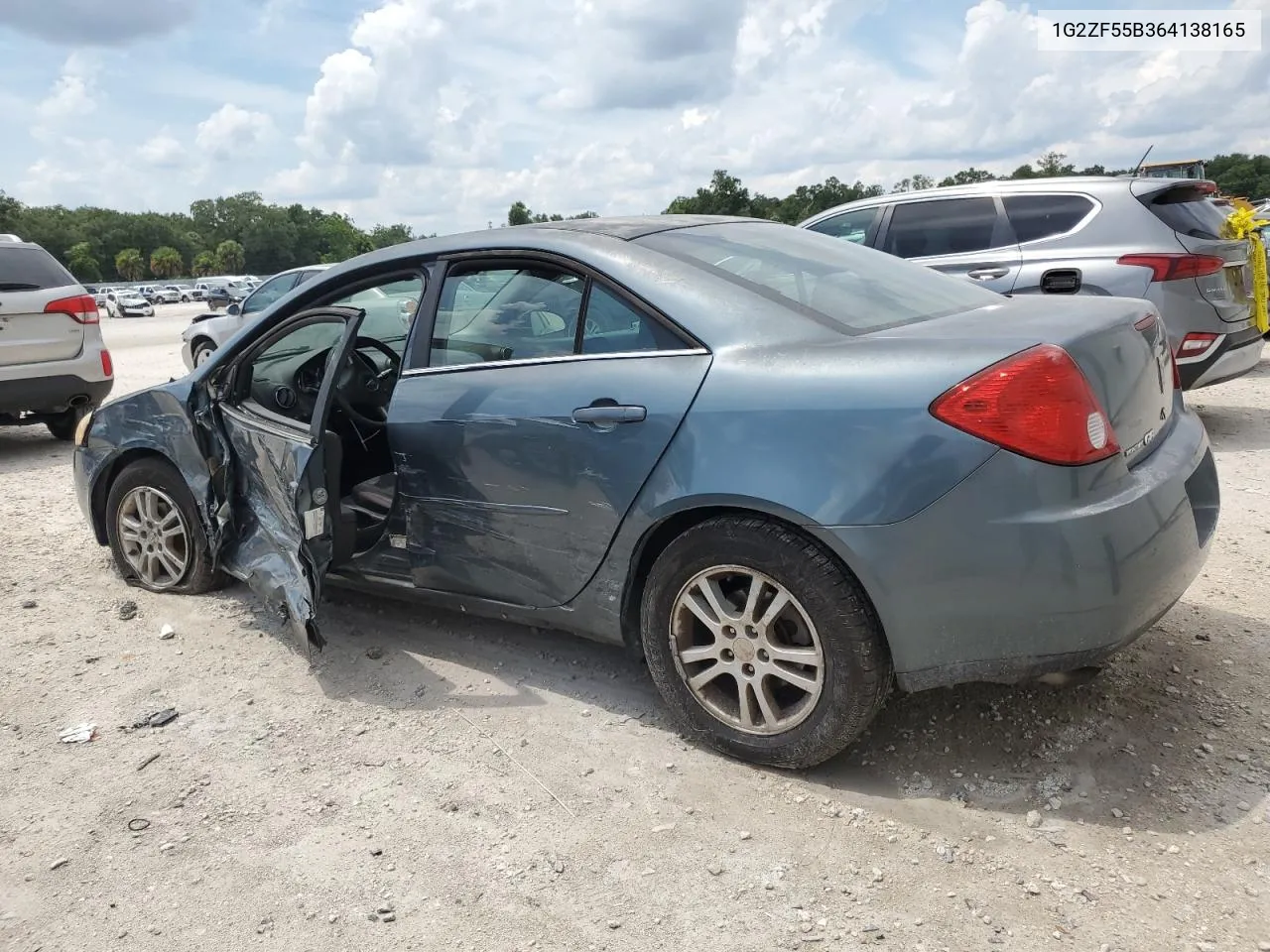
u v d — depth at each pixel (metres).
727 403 2.65
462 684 3.41
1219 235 6.35
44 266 8.29
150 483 4.27
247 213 162.75
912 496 2.39
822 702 2.60
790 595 2.59
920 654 2.48
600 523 2.93
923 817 2.53
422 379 3.37
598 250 3.08
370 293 4.28
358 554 3.69
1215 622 3.58
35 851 2.55
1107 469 2.39
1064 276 6.48
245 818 2.66
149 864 2.47
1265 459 6.00
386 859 2.46
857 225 7.66
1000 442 2.32
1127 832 2.42
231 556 3.91
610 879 2.35
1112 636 2.38
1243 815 2.46
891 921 2.16
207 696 3.39
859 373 2.52
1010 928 2.12
